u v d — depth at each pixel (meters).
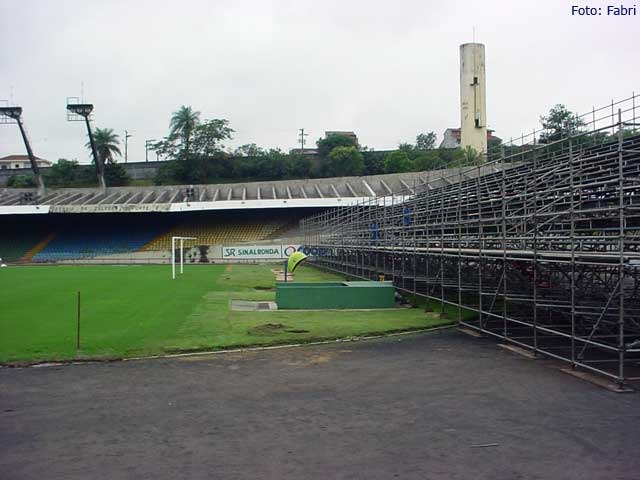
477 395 10.77
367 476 7.10
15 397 11.01
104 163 95.44
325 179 74.38
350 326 18.86
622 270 10.94
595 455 7.70
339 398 10.69
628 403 10.08
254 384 11.82
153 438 8.60
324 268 51.75
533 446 8.07
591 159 15.48
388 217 31.36
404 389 11.30
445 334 17.78
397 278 29.55
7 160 134.62
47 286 34.00
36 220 73.38
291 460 7.66
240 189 75.19
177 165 93.06
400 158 84.44
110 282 37.00
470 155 57.47
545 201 17.05
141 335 17.30
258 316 21.52
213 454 7.93
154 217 73.44
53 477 7.24
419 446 8.12
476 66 67.06
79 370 13.27
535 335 14.27
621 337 10.99
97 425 9.25
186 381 12.14
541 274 17.64
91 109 74.50
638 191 15.47
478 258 18.44
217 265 60.06
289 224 71.44
